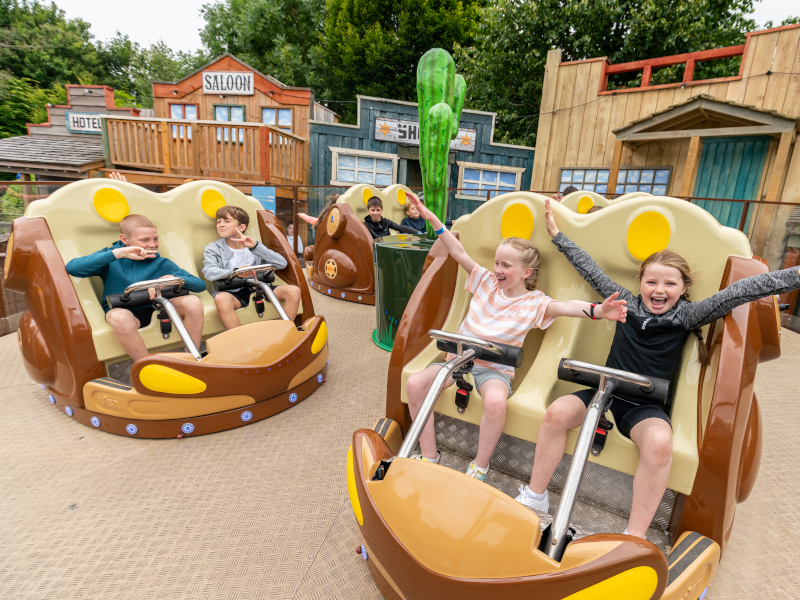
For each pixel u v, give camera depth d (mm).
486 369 1629
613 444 1335
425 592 989
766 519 1688
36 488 1710
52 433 2084
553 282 1728
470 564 926
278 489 1746
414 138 10633
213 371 2029
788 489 1878
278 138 9461
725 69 13469
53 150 12016
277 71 23016
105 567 1362
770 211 5836
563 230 1685
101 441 2033
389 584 1155
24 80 25328
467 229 1898
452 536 952
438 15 17656
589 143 9359
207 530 1525
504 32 14055
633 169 8922
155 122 9164
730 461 1176
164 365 1927
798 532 1622
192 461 1910
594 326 1696
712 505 1208
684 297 1443
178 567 1370
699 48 13242
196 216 2613
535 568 884
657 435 1223
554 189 9836
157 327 2287
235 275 2523
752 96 7703
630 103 8844
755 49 7555
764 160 7539
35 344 2080
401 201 5965
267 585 1313
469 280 1798
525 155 11008
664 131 7891
